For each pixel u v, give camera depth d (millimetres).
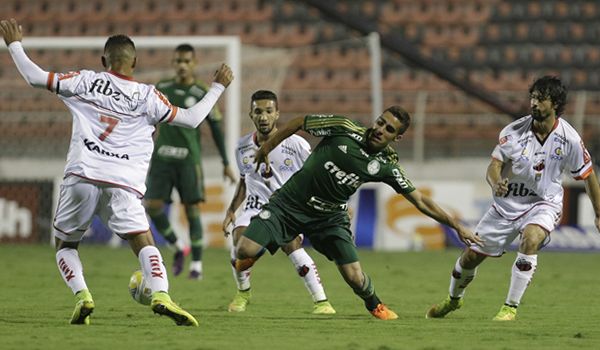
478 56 77938
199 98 40125
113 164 21609
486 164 65875
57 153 65625
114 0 79500
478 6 80188
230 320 24828
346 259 25047
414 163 65375
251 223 24859
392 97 73375
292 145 28609
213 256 54250
